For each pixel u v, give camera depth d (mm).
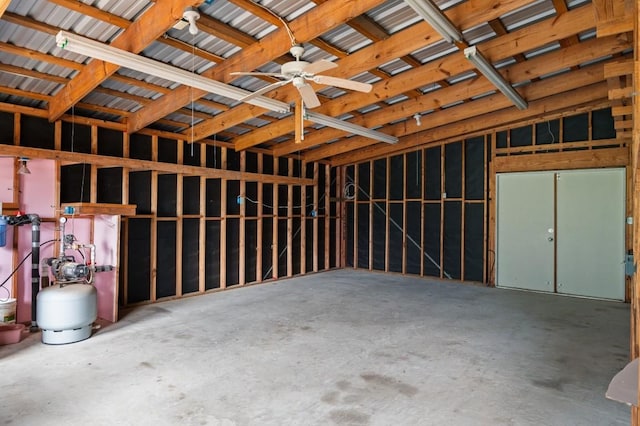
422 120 6883
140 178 5957
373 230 9219
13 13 3312
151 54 4160
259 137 6836
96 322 4871
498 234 7465
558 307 5789
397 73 5219
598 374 3365
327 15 3498
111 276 4926
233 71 4285
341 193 9688
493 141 7543
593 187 6574
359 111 6539
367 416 2672
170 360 3637
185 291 6488
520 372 3402
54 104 4871
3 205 4484
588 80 5383
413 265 8539
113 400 2867
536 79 5789
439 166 8195
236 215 7250
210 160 6930
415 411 2742
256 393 2994
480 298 6355
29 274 4785
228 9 3531
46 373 3328
